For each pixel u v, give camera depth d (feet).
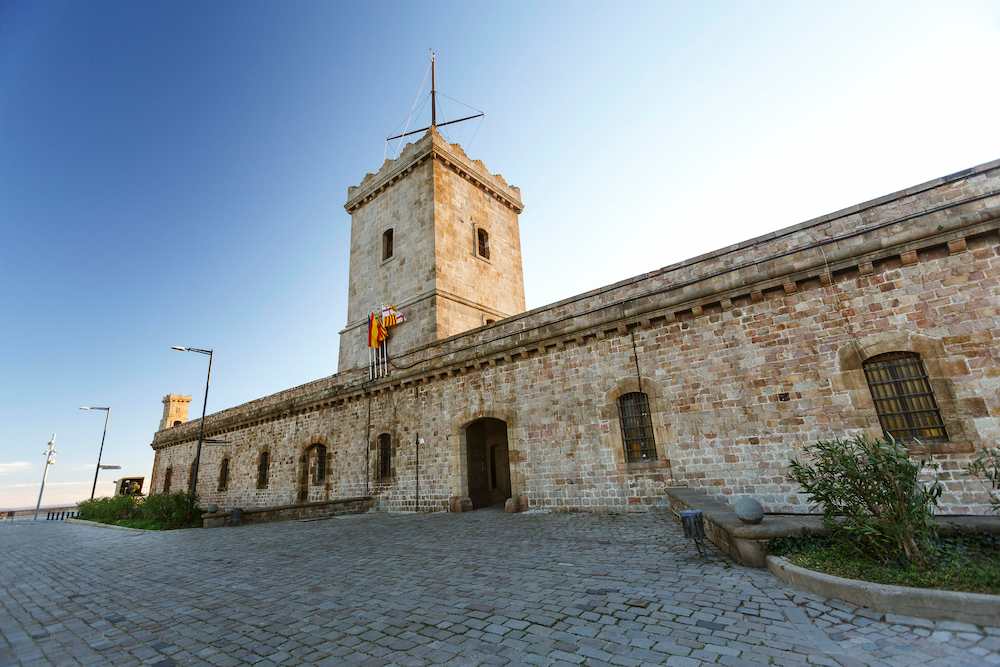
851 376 33.14
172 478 117.80
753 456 36.14
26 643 16.70
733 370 38.24
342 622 17.19
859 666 12.12
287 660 14.07
